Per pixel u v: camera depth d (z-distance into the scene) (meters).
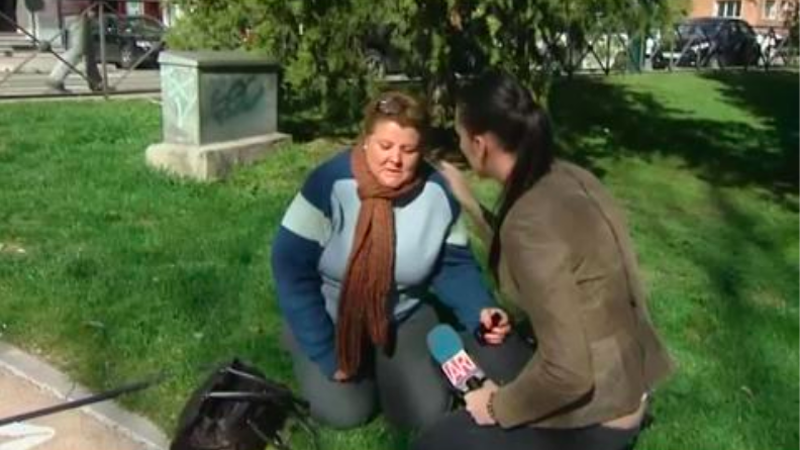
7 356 4.11
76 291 4.75
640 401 2.27
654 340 2.33
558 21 8.01
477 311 2.81
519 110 2.23
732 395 3.95
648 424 3.25
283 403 2.57
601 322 2.18
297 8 8.20
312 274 2.95
